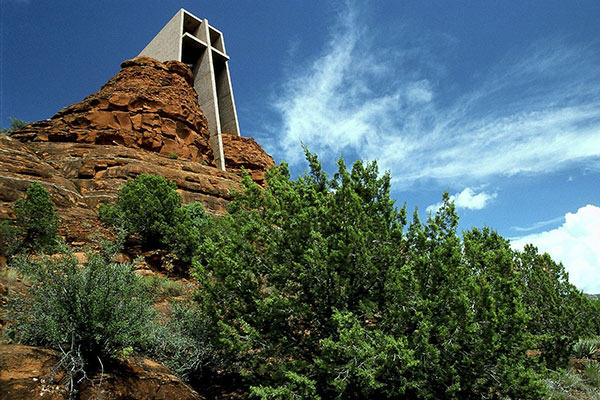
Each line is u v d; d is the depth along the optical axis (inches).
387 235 254.5
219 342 244.7
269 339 243.1
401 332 223.8
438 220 273.0
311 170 315.9
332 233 270.4
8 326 187.5
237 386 264.2
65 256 194.2
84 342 184.7
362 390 209.6
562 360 345.7
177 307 292.0
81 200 818.8
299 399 204.2
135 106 1425.9
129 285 205.5
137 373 199.6
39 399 149.6
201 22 2529.5
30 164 795.4
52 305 180.4
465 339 213.8
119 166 993.5
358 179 288.0
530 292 372.5
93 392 169.9
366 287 256.2
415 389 224.2
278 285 256.5
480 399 239.1
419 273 239.6
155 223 625.6
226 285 261.4
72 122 1296.8
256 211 283.0
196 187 1079.6
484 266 278.1
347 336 198.8
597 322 382.6
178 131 1507.1
